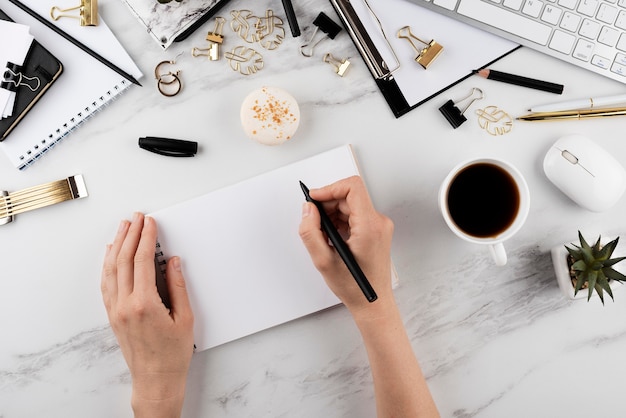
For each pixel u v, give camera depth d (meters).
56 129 0.69
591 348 0.74
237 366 0.72
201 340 0.70
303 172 0.69
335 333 0.73
